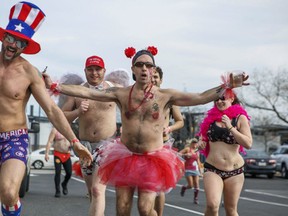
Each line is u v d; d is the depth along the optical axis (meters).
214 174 7.66
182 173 6.88
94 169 7.96
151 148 6.64
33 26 6.07
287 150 35.06
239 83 6.41
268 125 65.19
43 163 39.06
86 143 8.30
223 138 7.66
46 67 6.68
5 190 5.77
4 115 6.05
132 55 7.25
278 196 19.03
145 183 6.48
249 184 26.27
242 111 7.82
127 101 6.69
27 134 6.22
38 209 12.18
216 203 7.39
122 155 6.62
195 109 47.19
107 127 8.30
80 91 6.75
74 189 18.98
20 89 6.04
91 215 7.72
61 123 6.19
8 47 5.97
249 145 7.52
